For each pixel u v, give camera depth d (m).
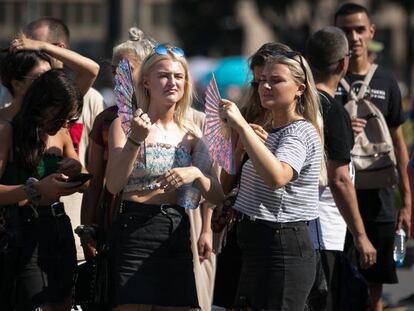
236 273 11.77
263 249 10.24
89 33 107.12
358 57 14.54
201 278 12.41
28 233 10.54
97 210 11.55
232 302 11.82
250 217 10.30
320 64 12.49
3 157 10.57
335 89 12.95
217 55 83.19
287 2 73.31
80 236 11.14
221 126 10.29
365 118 14.13
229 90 41.72
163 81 10.54
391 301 17.64
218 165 11.04
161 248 10.42
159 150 10.55
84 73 12.30
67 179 10.38
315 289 11.10
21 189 10.34
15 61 11.25
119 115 10.37
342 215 12.07
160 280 10.41
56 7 107.38
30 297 10.50
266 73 10.40
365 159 14.01
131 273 10.37
